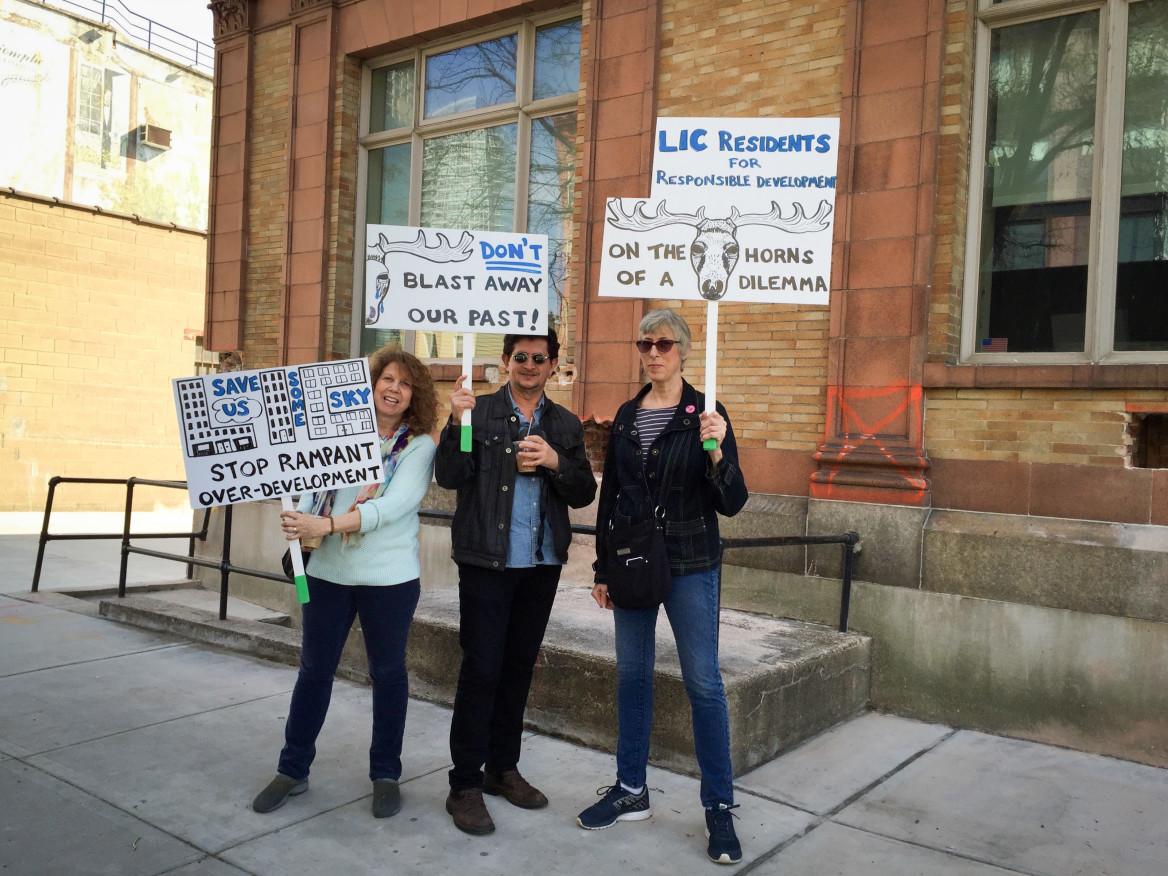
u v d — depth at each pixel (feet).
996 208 16.90
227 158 29.45
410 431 11.65
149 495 50.93
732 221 11.85
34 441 46.65
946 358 16.30
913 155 16.57
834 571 16.89
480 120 24.49
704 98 19.44
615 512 10.94
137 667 17.37
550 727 14.28
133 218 50.26
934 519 15.99
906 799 12.19
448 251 12.37
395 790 11.30
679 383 11.23
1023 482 15.35
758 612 17.79
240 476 11.14
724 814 10.39
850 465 16.93
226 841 10.40
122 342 50.03
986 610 15.19
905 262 16.56
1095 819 11.68
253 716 14.70
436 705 15.47
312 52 27.07
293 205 27.35
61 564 30.09
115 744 13.32
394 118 26.81
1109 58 15.72
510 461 11.23
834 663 15.08
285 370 11.24
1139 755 13.83
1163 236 15.25
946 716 15.52
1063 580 14.55
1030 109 16.65
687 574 10.63
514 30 23.80
